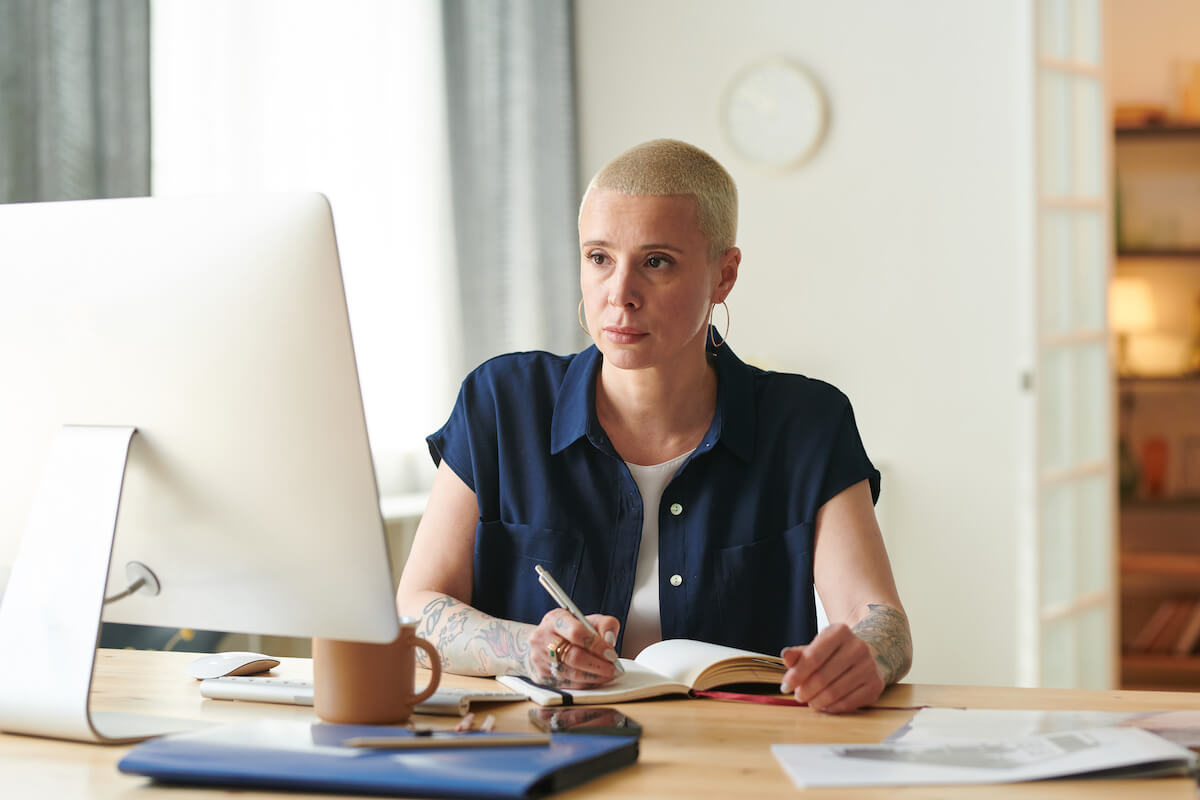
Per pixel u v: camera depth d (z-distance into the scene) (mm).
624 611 1399
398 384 3180
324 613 908
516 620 1432
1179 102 4492
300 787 774
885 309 3621
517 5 3502
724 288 1417
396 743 826
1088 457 3531
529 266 3482
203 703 1071
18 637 948
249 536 916
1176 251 4410
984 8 3553
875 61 3621
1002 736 906
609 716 939
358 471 877
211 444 912
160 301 912
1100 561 3582
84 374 945
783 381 1510
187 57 2664
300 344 874
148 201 925
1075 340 3436
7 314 966
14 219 969
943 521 3584
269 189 2850
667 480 1428
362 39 3098
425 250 3236
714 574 1400
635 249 1272
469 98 3354
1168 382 4477
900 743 892
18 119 2186
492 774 755
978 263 3566
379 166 3139
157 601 974
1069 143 3438
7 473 987
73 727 924
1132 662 4355
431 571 1440
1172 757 804
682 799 767
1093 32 3523
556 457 1445
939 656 3578
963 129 3572
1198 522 4617
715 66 3715
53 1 2250
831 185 3650
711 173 1324
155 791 801
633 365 1310
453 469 1478
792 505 1432
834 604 1372
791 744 903
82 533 940
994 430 3555
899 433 3615
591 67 3770
